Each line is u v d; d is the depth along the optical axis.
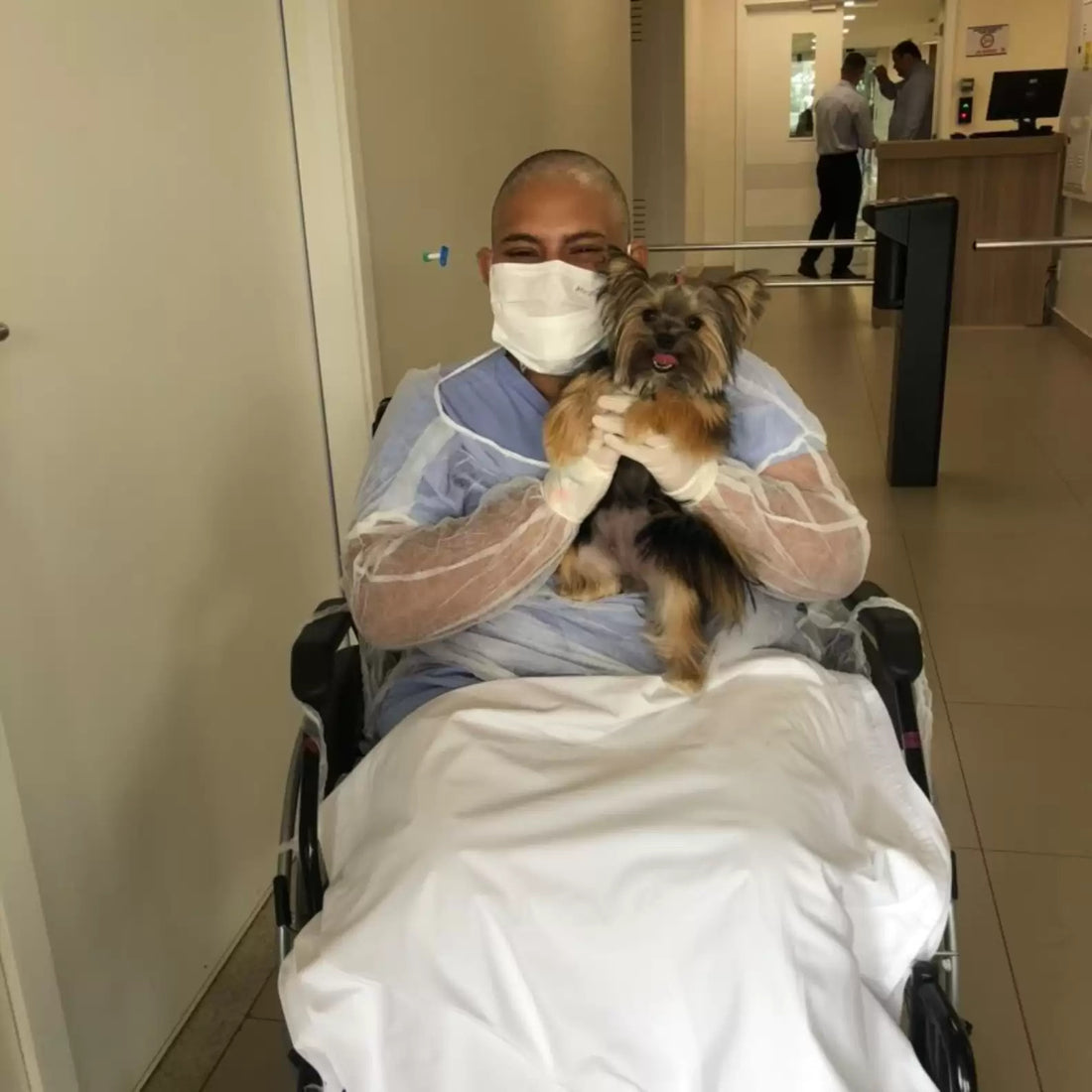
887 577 3.38
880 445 4.72
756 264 11.05
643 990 1.08
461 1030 1.10
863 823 1.27
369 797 1.29
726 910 1.08
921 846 1.29
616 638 1.45
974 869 2.09
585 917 1.09
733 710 1.28
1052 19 9.37
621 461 1.43
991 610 3.14
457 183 2.85
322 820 1.33
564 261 1.50
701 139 10.44
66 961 1.50
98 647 1.54
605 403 1.30
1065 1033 1.73
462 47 2.86
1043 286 7.29
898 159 7.27
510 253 1.52
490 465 1.49
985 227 7.26
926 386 4.07
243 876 1.99
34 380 1.39
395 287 2.41
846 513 1.41
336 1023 1.10
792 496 1.38
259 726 2.02
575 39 4.36
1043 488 4.11
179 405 1.72
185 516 1.75
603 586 1.45
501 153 3.27
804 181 10.77
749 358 1.52
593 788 1.17
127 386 1.58
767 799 1.15
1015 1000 1.79
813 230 9.77
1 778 1.32
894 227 3.95
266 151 1.99
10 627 1.37
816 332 7.37
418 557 1.36
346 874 1.20
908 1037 1.29
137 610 1.63
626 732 1.28
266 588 2.03
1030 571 3.39
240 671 1.95
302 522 2.17
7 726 1.36
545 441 1.34
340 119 2.07
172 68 1.68
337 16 2.03
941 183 7.26
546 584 1.46
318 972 1.11
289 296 2.09
